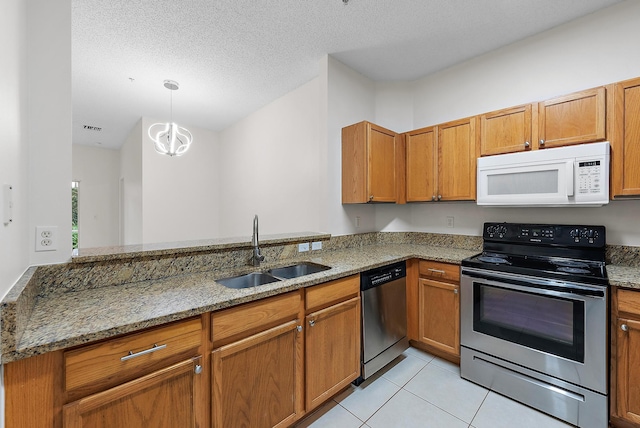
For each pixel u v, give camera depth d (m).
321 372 1.66
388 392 1.88
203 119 4.34
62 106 1.32
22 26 1.14
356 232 2.81
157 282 1.51
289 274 2.04
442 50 2.46
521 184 1.97
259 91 3.32
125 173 5.42
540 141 1.94
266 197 3.84
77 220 5.84
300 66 2.73
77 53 2.47
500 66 2.41
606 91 1.71
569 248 1.98
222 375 1.24
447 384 1.97
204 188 4.86
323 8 1.94
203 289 1.38
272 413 1.43
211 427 1.21
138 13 1.97
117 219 6.27
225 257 1.84
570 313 1.61
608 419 1.52
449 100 2.74
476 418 1.64
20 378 0.83
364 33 2.22
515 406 1.75
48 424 0.86
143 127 4.19
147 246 1.71
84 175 5.90
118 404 0.98
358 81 2.83
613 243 1.89
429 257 2.25
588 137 1.76
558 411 1.63
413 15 2.01
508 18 2.04
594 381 1.52
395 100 3.03
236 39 2.29
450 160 2.41
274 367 1.43
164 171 4.42
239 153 4.40
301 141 3.24
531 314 1.75
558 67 2.12
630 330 1.45
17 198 1.04
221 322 1.23
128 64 2.67
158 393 1.07
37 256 1.26
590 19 1.99
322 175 2.58
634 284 1.43
